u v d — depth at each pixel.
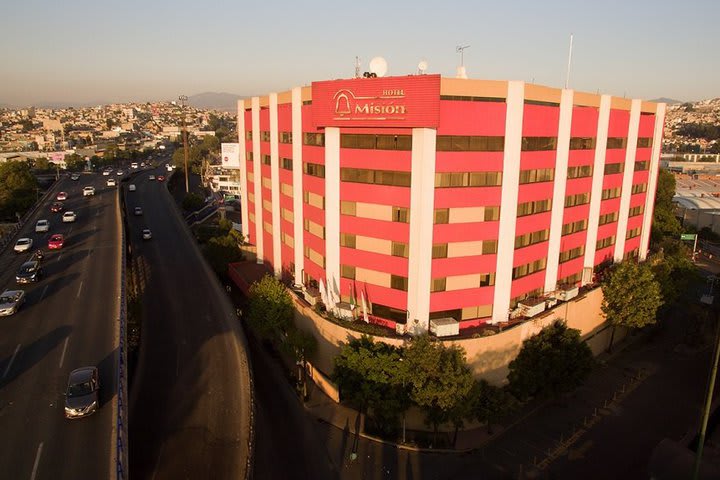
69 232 83.56
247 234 80.75
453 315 46.97
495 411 41.88
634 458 41.66
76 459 29.75
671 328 68.25
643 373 56.00
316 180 50.94
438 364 40.00
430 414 40.34
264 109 63.91
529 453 42.19
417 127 41.34
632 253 67.56
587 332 56.97
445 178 43.56
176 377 44.66
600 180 56.09
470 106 42.66
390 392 40.91
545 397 46.03
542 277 52.44
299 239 56.62
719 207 136.88
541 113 46.62
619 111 56.62
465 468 40.12
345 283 49.47
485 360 45.00
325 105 45.78
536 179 48.41
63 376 38.41
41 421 33.22
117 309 50.91
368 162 45.31
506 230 46.50
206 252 78.31
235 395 42.06
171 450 35.59
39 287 56.94
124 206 112.94
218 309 59.53
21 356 41.28
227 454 35.19
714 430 45.59
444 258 45.25
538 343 46.22
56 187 138.75
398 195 44.25
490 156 44.38
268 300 53.25
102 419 33.69
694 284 76.56
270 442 42.59
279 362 56.34
